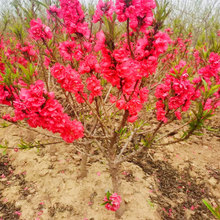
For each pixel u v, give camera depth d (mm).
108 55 1091
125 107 1380
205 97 1389
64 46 1690
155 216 2537
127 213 2537
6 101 1438
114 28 1063
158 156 3605
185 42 4359
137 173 3227
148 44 1181
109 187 2908
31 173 3176
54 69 1247
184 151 3738
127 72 1072
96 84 1292
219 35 4223
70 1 1467
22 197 2797
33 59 2727
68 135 1422
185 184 3098
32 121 1345
